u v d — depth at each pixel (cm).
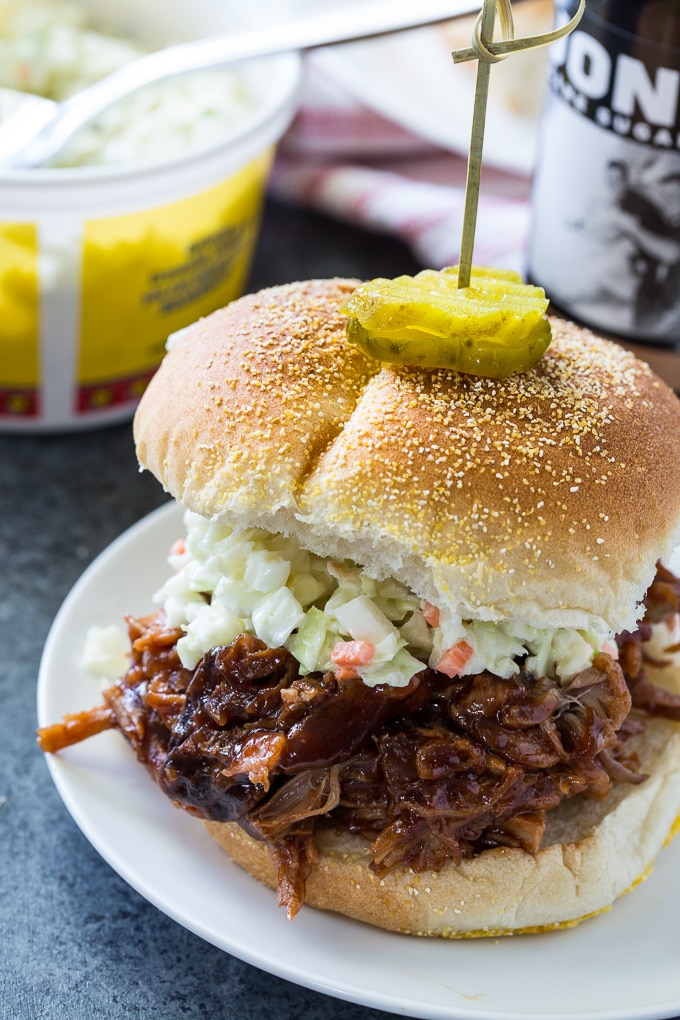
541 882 34
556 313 49
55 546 47
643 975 33
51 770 37
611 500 33
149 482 50
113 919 36
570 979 33
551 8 61
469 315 33
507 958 34
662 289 46
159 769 35
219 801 34
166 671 37
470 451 33
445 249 55
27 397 49
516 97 61
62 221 45
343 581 34
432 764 33
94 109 47
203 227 48
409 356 33
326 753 34
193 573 36
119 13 57
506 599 32
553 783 34
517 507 32
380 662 33
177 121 51
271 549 34
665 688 38
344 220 58
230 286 52
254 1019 34
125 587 42
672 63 42
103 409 50
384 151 61
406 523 32
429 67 62
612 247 46
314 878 34
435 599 33
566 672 34
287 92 50
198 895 34
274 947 33
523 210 57
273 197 62
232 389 34
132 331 49
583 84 44
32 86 53
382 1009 32
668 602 37
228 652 34
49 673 39
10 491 49
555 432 33
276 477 33
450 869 34
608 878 35
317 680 34
